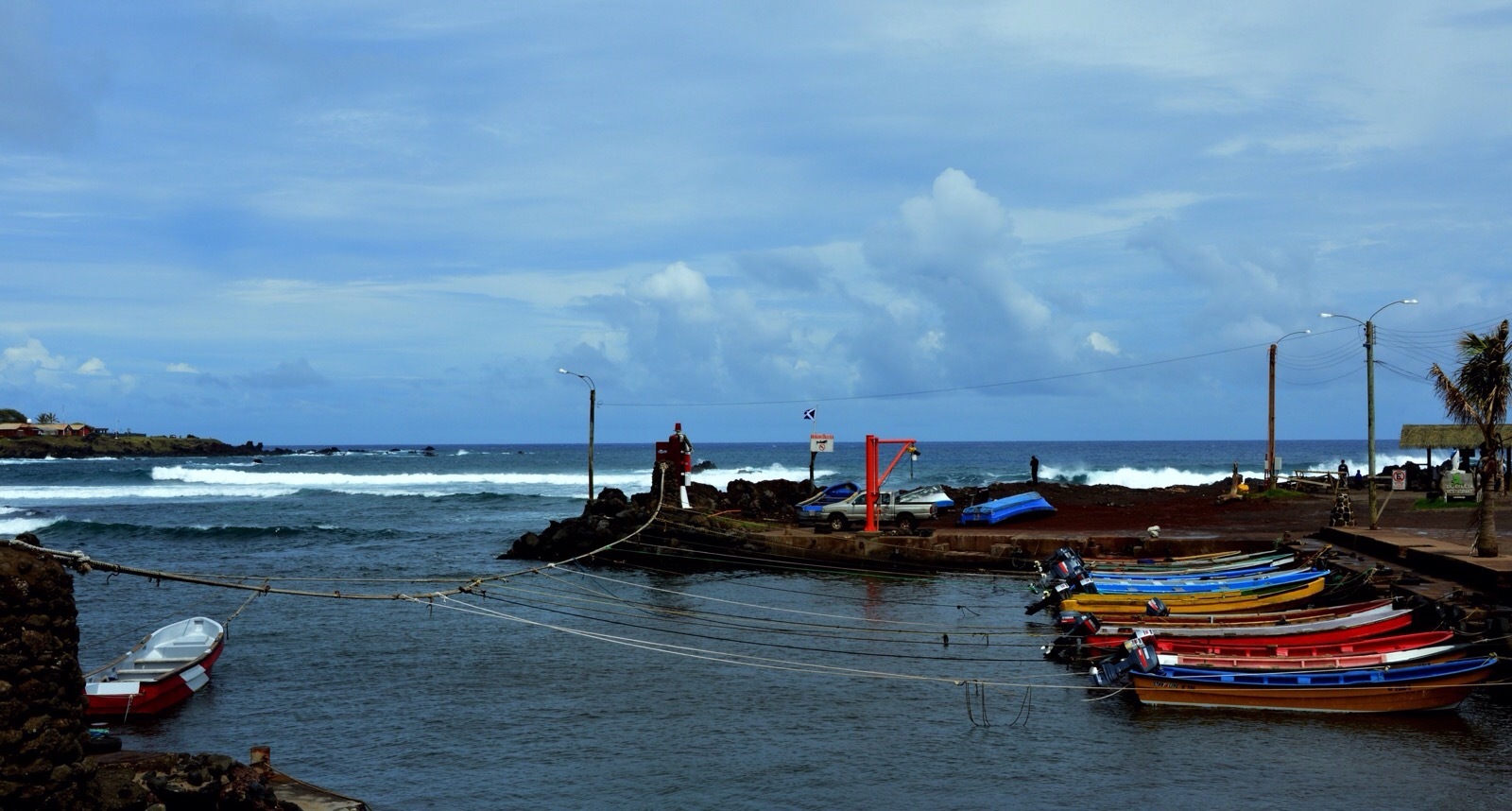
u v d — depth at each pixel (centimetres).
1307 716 2325
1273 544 4059
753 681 2702
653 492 5200
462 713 2438
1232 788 1914
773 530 4788
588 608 3769
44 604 1175
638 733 2272
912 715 2395
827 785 1955
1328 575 3231
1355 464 14150
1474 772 1967
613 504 5172
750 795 1911
